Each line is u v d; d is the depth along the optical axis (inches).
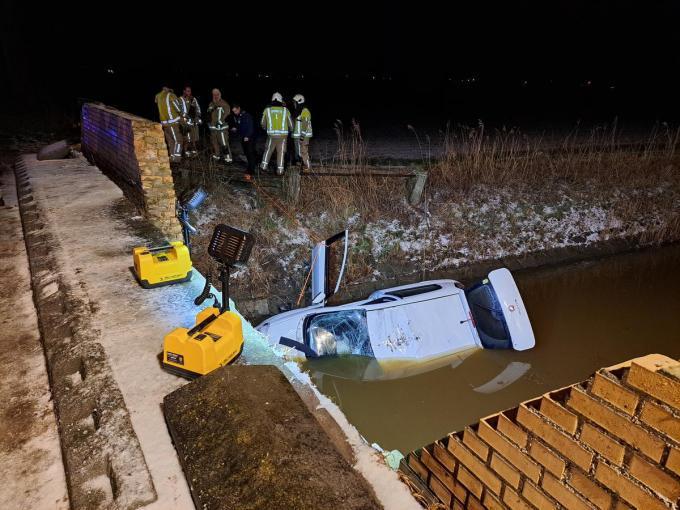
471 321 224.4
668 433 47.8
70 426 88.2
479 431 71.7
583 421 56.2
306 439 73.9
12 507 75.9
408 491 74.9
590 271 347.9
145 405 91.5
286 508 61.7
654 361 50.7
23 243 192.2
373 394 197.8
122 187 275.4
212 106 394.9
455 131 610.5
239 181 360.8
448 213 362.3
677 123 722.2
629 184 426.6
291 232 319.3
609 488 54.0
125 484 74.0
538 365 222.5
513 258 350.3
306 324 215.5
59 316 126.1
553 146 510.6
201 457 73.6
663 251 384.8
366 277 312.3
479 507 74.3
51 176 289.4
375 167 392.5
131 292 137.2
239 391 83.8
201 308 129.5
